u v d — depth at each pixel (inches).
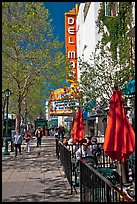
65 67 1002.7
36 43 940.6
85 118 1172.5
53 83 989.8
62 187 362.0
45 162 615.2
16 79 920.9
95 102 553.3
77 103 650.2
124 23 636.7
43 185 375.6
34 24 871.1
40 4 866.8
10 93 890.7
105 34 733.3
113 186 161.9
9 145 1156.5
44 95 1253.1
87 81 546.0
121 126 217.2
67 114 1449.3
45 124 2581.2
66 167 407.5
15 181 405.7
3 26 696.4
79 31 1620.3
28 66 939.3
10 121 1599.4
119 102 223.3
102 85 515.8
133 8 593.3
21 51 922.7
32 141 1571.1
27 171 493.7
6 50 858.1
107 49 644.7
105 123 843.4
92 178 211.0
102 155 507.2
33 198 308.8
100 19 816.3
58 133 1481.3
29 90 1094.4
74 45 1710.1
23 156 744.3
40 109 1910.7
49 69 978.1
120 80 490.0
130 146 214.4
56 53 986.1
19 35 841.5
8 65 902.4
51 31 957.8
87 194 229.9
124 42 586.9
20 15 789.9
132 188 258.4
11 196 319.0
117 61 546.6
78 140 469.4
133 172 357.7
